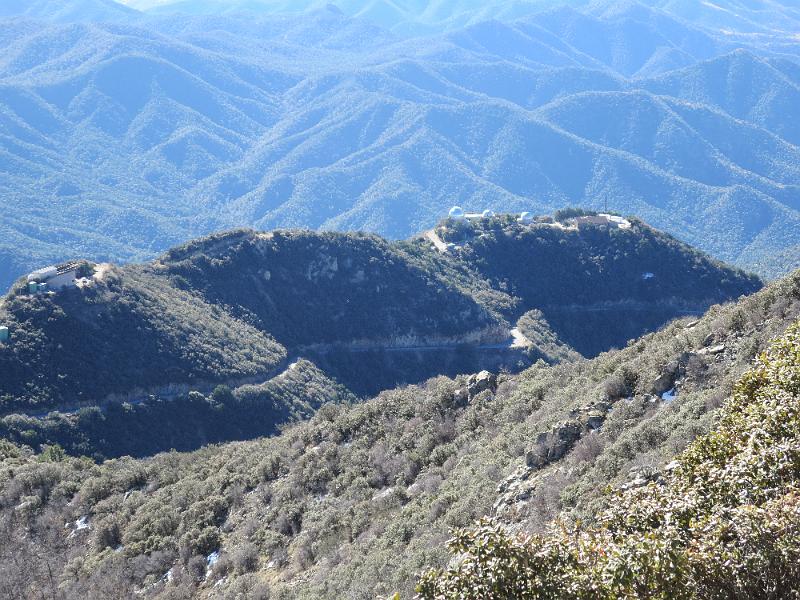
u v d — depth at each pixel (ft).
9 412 264.93
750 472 56.13
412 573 85.25
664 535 50.60
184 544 135.33
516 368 391.86
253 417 305.53
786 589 45.91
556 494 88.02
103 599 126.52
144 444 276.00
